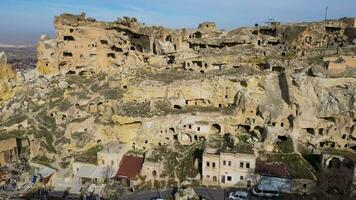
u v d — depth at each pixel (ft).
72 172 321.11
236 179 290.97
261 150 322.96
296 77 341.82
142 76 407.03
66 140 358.43
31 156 352.28
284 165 298.97
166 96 376.89
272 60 383.04
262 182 281.13
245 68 391.45
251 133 349.61
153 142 347.15
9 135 378.12
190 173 305.73
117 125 348.79
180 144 347.15
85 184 305.32
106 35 481.87
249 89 360.69
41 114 410.11
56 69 492.13
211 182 296.51
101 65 489.26
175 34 452.35
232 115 350.43
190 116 351.25
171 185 297.12
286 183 278.46
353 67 347.56
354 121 328.29
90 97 396.78
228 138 338.34
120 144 342.23
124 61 474.08
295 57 382.42
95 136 351.87
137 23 474.49
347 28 409.90
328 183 277.85
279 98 351.46
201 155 319.06
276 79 357.82
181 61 426.92
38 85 454.40
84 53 489.26
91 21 481.05
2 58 479.41
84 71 492.54
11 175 325.01
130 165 315.78
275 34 434.71
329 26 417.08
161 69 431.02
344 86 337.11
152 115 348.79
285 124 343.67
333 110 331.57
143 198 280.51
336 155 292.40
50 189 300.20
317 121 336.90
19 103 435.12
